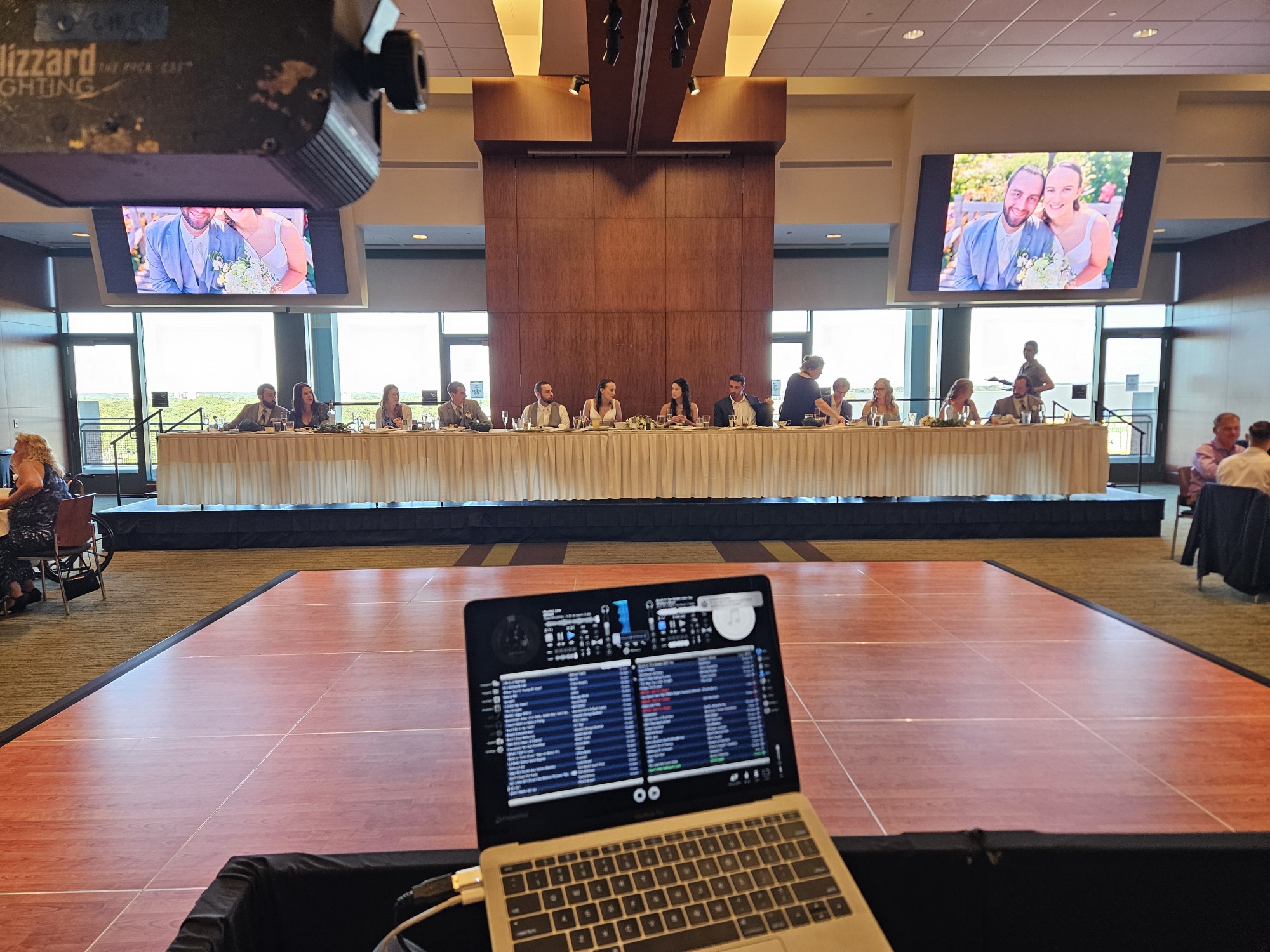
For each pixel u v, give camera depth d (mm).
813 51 6727
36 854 1399
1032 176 7602
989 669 2125
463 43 6410
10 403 8500
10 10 510
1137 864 1265
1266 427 4148
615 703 801
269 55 494
